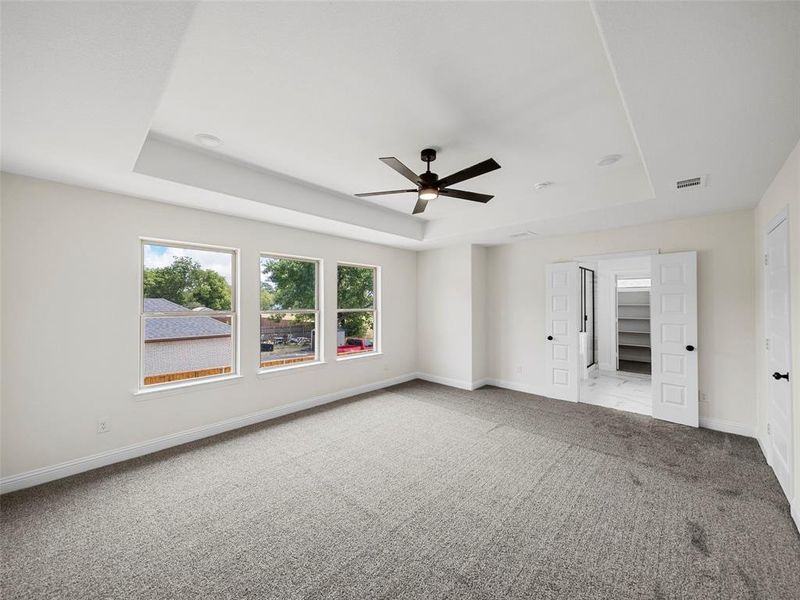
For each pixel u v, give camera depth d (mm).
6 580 1747
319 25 1547
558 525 2170
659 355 4086
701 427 3850
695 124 1926
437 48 1706
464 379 5582
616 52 1383
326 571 1808
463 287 5602
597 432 3701
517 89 2049
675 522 2188
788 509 2312
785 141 2115
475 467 2930
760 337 3334
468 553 1935
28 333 2660
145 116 1846
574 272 4828
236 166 3160
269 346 4277
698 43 1319
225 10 1446
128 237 3131
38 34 1254
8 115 1816
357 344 5398
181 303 3551
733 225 3664
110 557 1904
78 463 2854
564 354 4934
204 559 1894
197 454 3189
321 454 3182
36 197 2693
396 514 2293
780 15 1179
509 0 1412
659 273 4074
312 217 3885
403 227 4945
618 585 1707
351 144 2756
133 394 3143
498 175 3418
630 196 3283
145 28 1257
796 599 1615
